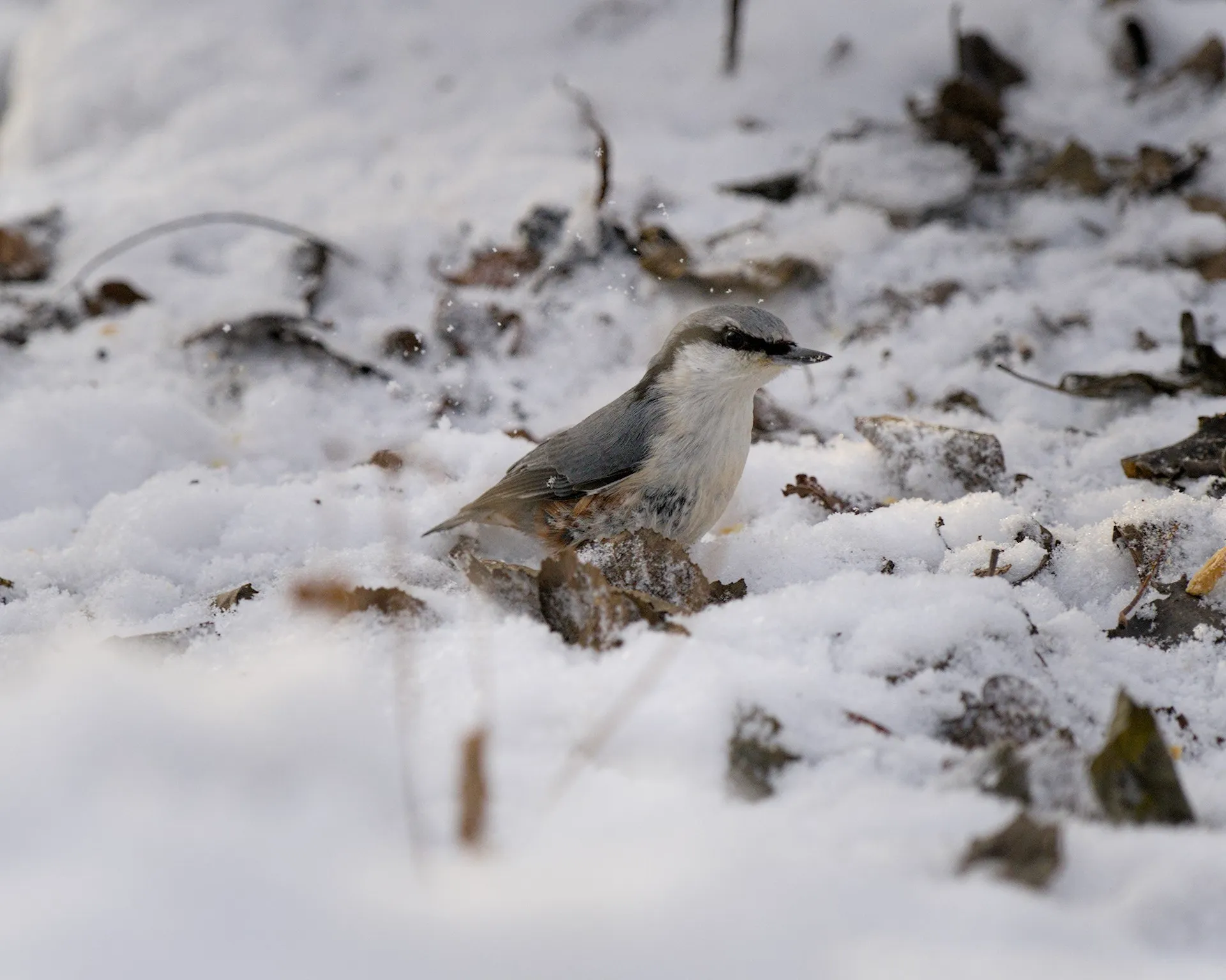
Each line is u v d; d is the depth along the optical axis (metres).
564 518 8.27
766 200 12.59
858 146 12.81
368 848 4.25
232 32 15.27
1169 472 8.56
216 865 3.97
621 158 13.16
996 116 12.91
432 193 13.07
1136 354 10.48
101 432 9.99
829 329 11.26
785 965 3.73
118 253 12.46
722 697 5.45
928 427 9.06
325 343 11.14
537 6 15.20
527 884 4.10
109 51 15.25
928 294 11.34
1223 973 3.87
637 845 4.43
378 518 8.70
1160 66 13.35
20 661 6.86
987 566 7.50
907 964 3.78
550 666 5.85
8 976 3.43
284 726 4.87
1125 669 6.48
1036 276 11.48
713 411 8.12
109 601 7.80
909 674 6.03
